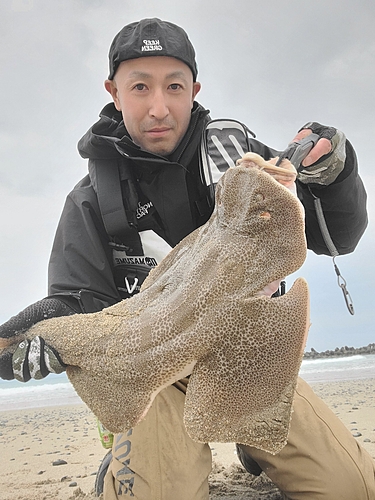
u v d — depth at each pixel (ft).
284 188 1.45
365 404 5.31
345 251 2.77
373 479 1.89
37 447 4.60
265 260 1.46
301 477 1.90
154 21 2.45
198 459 1.89
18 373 1.82
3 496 2.84
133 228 2.43
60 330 1.82
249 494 2.33
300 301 1.40
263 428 1.39
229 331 1.43
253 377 1.40
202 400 1.42
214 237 1.59
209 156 2.26
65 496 2.74
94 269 2.40
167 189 2.35
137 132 2.48
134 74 2.41
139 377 1.57
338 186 2.32
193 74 2.62
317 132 2.15
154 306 1.67
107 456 2.45
